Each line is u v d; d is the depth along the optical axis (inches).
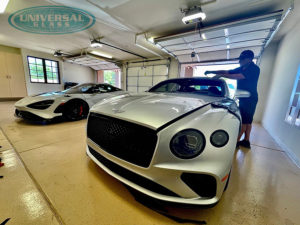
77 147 68.5
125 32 148.3
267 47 149.4
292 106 80.6
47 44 206.4
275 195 41.4
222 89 63.6
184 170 28.8
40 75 266.2
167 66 241.4
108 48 215.2
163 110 35.5
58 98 106.8
